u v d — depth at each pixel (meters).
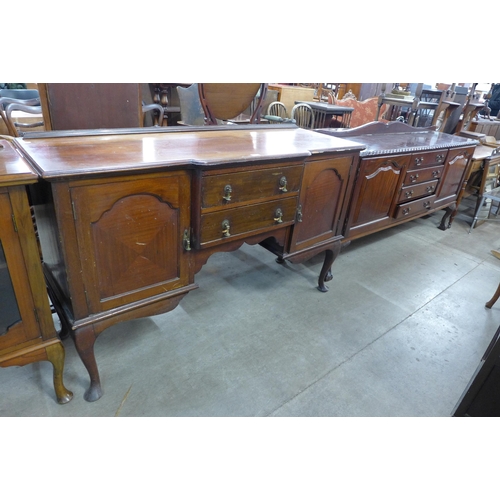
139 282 1.26
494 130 4.47
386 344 1.76
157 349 1.62
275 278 2.22
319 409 1.40
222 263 2.33
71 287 1.10
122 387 1.42
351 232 2.14
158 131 1.59
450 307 2.09
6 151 1.06
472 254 2.76
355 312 1.97
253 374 1.53
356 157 1.77
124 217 1.11
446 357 1.72
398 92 3.31
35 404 1.33
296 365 1.59
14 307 1.07
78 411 1.31
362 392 1.49
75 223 1.02
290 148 1.50
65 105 1.55
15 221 0.96
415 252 2.71
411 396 1.50
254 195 1.36
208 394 1.42
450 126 3.51
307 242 1.79
